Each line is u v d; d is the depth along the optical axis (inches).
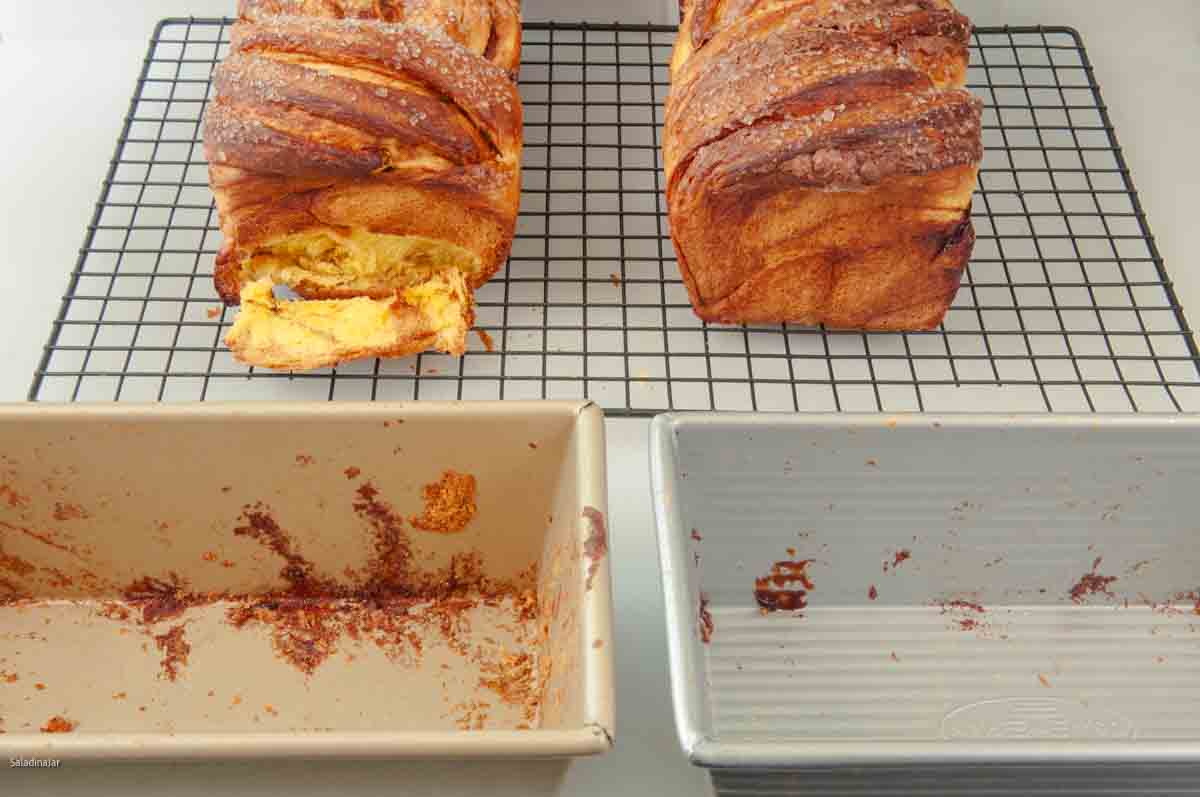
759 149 22.1
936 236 22.9
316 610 22.0
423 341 23.5
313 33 22.9
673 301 25.0
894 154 22.1
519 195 24.7
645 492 22.5
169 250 25.1
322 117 22.3
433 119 22.5
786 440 21.0
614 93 28.5
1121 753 17.2
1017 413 21.3
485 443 20.5
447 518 21.3
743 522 21.8
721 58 23.2
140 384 23.4
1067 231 26.0
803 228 22.9
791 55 22.9
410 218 23.1
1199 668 22.1
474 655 21.4
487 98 23.0
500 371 23.9
